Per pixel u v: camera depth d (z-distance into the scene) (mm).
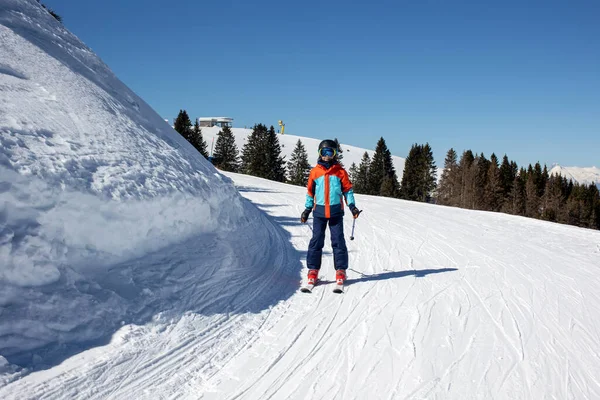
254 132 81312
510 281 5055
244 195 14625
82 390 2283
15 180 2928
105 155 4125
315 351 3049
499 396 2535
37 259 2826
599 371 2928
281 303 4039
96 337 2777
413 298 4273
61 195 3162
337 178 4625
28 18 6266
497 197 63938
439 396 2506
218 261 4613
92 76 6281
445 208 14398
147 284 3535
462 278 5094
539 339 3406
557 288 4875
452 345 3209
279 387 2551
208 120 124250
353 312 3854
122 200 3643
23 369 2297
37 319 2611
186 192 4684
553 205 63969
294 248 6652
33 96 4363
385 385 2611
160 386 2455
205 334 3184
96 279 3217
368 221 9766
